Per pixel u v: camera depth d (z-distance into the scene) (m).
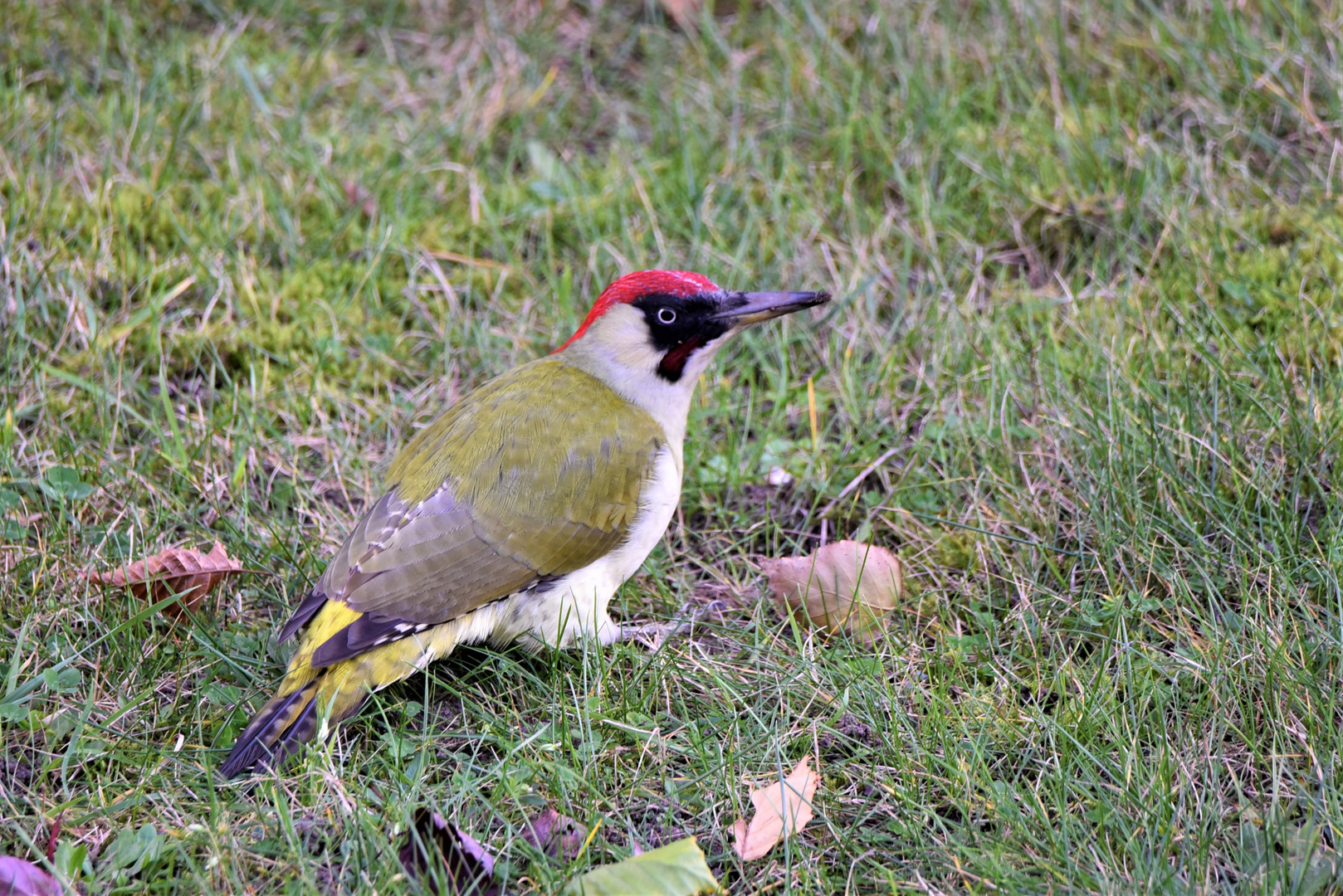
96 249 12.09
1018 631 8.88
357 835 7.14
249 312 11.90
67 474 9.98
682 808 7.73
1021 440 10.49
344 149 13.69
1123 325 11.31
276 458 10.77
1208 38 13.93
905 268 12.24
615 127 14.70
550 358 9.72
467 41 15.51
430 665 8.83
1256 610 8.51
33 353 11.22
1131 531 9.34
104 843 7.32
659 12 15.91
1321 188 12.44
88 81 14.28
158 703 8.34
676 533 10.36
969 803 7.42
